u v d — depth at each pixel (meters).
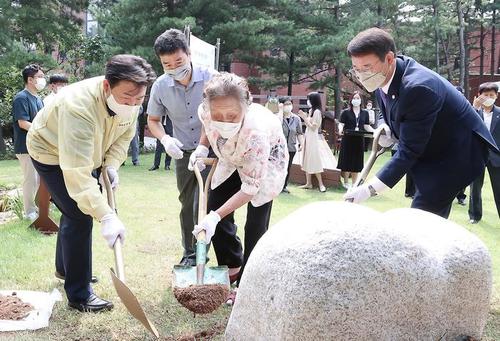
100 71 16.89
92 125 2.99
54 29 16.34
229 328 2.55
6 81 15.66
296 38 19.02
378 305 2.22
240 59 19.50
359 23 18.75
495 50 34.03
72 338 2.97
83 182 2.93
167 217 6.26
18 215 5.95
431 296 2.38
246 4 18.27
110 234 2.81
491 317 3.41
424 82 2.93
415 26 23.95
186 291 2.66
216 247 3.83
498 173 6.37
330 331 2.18
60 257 3.71
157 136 4.06
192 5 16.48
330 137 17.25
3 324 3.03
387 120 3.27
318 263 2.19
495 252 5.21
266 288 2.33
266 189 3.33
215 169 3.50
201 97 3.90
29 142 3.23
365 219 2.32
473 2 27.44
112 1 20.50
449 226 2.70
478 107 6.64
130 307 2.39
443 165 3.21
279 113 8.55
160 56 3.68
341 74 22.52
